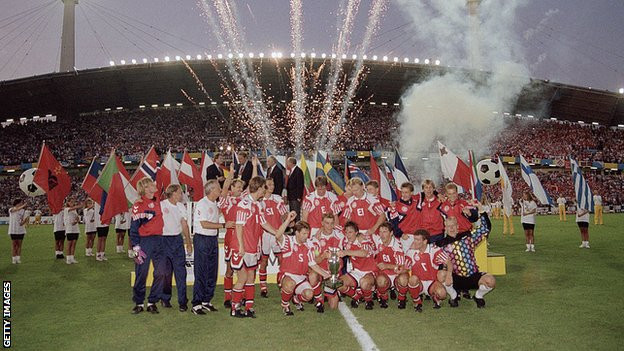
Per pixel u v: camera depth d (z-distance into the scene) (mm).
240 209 6551
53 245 17375
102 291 8562
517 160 44906
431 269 6859
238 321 6289
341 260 7219
